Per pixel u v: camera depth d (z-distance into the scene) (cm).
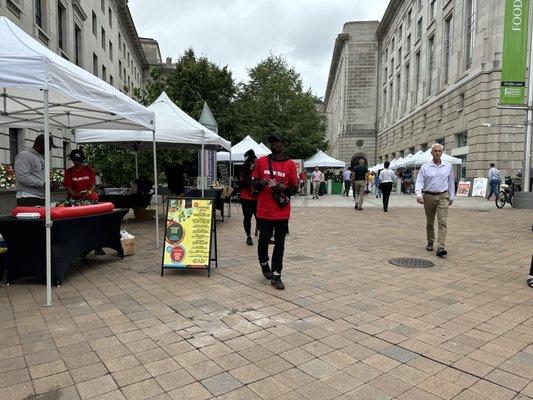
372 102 5228
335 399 260
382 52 5059
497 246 778
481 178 2183
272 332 362
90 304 430
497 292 482
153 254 686
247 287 498
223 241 822
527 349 329
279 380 282
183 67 3125
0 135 1255
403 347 333
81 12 2203
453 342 342
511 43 1575
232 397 262
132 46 4253
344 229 1012
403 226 1071
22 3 1443
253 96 3403
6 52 404
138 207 1158
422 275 559
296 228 1030
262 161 500
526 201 1462
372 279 538
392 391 269
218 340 345
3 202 1120
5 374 287
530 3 1567
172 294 467
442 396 263
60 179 966
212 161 1307
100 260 638
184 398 260
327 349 329
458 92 2525
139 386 273
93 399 258
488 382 280
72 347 329
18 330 361
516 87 1581
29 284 503
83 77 497
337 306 430
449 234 930
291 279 536
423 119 3297
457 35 2567
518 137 2094
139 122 634
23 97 595
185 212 561
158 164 1502
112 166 1316
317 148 3438
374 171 3506
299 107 3281
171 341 341
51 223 437
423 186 705
